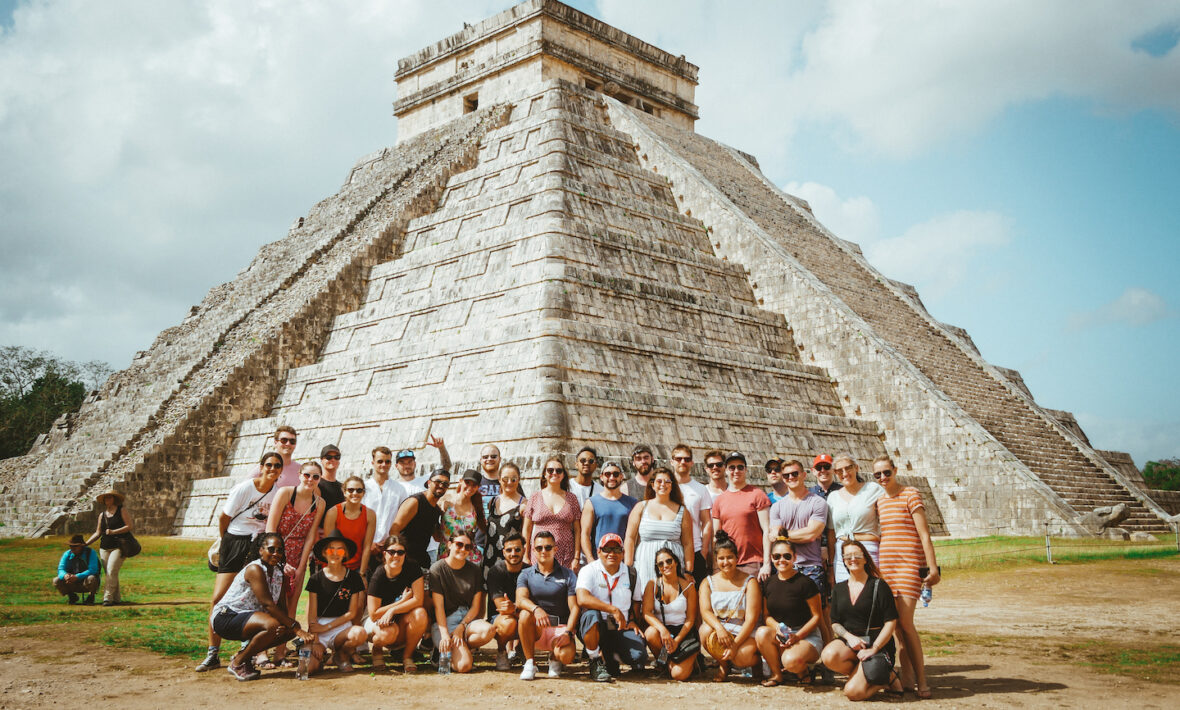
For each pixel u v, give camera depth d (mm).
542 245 31094
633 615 10875
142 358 46094
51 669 10867
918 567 9906
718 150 50344
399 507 11648
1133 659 11367
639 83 50781
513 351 27828
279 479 11352
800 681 10297
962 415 32125
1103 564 23312
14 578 20766
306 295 37781
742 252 38875
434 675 10695
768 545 10750
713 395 31047
